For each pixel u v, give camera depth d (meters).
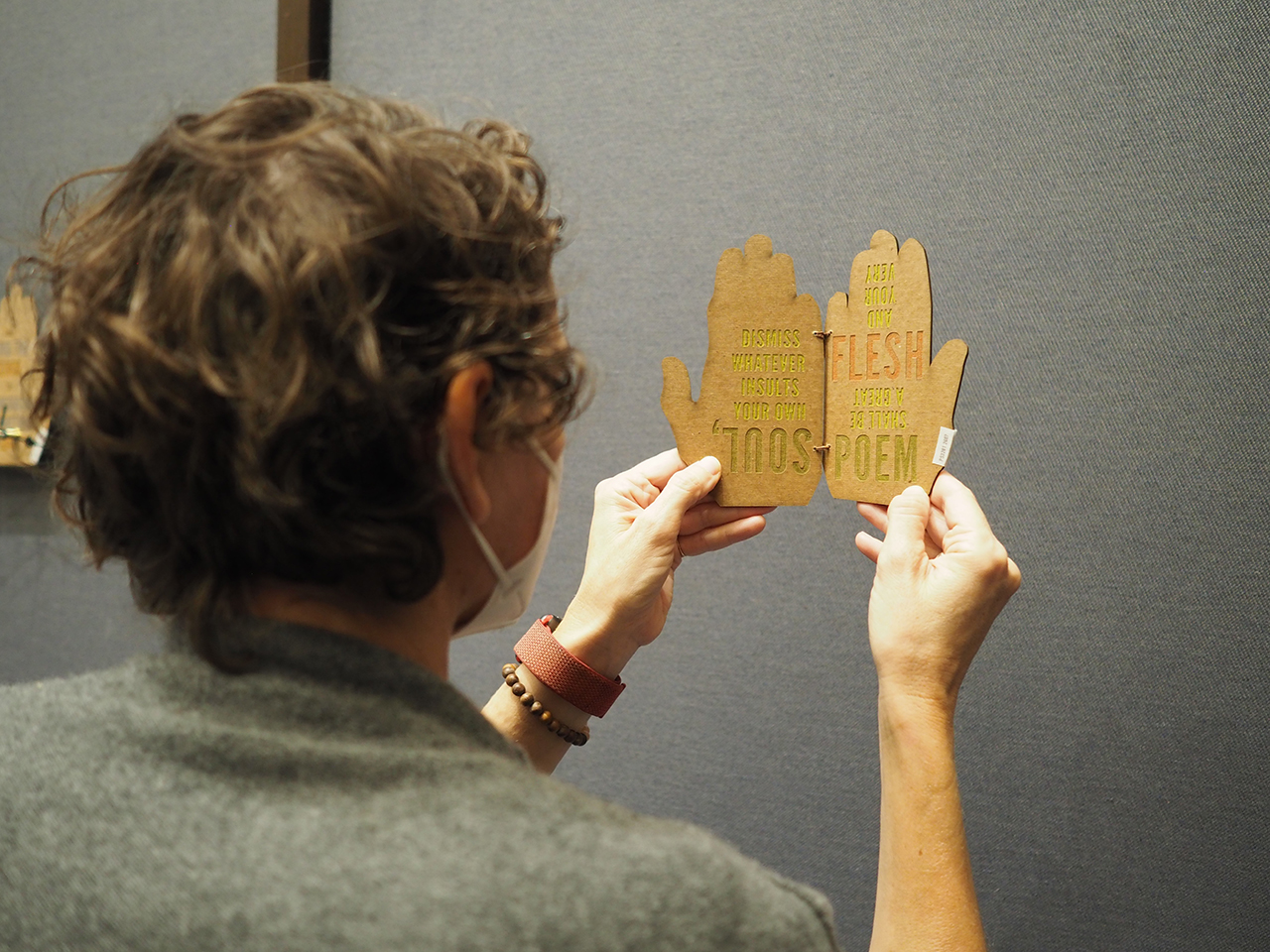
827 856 1.02
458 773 0.42
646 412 1.11
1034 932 0.93
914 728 0.65
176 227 0.44
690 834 0.44
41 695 0.47
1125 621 0.90
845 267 1.00
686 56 1.07
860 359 0.82
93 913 0.38
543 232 0.52
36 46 1.50
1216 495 0.86
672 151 1.08
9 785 0.42
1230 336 0.85
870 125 0.98
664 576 0.80
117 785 0.41
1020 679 0.94
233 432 0.42
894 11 0.97
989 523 0.95
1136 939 0.89
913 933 0.60
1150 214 0.88
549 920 0.36
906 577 0.69
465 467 0.46
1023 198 0.92
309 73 1.25
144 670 0.46
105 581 1.43
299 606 0.46
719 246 1.06
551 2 1.14
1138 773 0.89
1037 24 0.91
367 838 0.38
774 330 0.85
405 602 0.46
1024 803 0.94
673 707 1.11
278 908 0.36
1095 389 0.90
